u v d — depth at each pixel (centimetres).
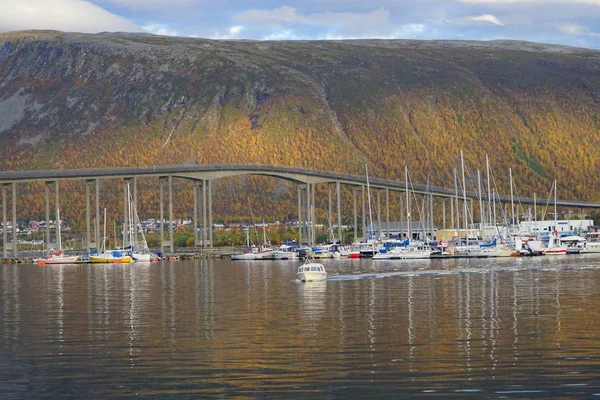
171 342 6062
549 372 4912
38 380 4947
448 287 10112
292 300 8869
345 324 6856
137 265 17550
